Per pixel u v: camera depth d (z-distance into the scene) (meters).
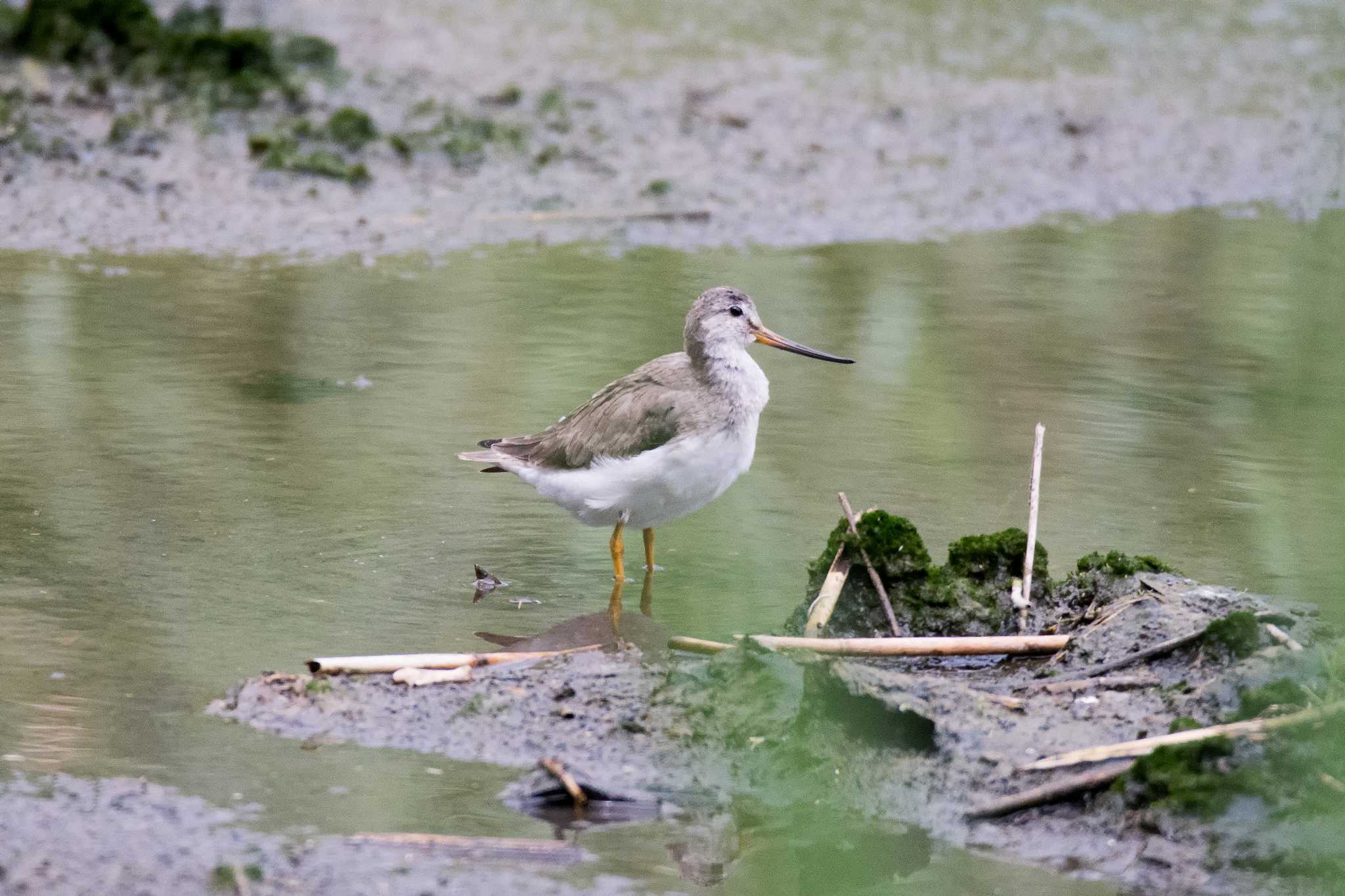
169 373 15.86
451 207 22.17
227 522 12.48
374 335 17.30
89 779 8.70
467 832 8.41
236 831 8.29
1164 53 30.45
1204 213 23.42
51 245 19.73
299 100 24.27
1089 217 23.11
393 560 12.01
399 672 9.95
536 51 28.16
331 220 21.39
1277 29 32.12
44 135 22.23
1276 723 8.40
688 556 12.38
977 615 10.92
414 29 28.73
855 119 26.05
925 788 8.81
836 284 19.81
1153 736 8.88
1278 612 10.10
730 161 24.20
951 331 18.06
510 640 10.73
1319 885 7.79
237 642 10.49
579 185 23.08
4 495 12.73
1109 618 10.38
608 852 8.32
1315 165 25.34
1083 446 14.49
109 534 12.15
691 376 12.11
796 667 9.76
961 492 13.26
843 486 13.42
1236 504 12.98
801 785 8.93
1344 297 19.56
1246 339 17.88
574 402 15.37
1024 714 9.30
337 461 13.84
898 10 32.31
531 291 19.11
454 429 14.68
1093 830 8.38
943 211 23.03
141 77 24.06
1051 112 26.80
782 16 31.42
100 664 10.08
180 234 20.45
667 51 28.69
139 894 7.71
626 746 9.26
